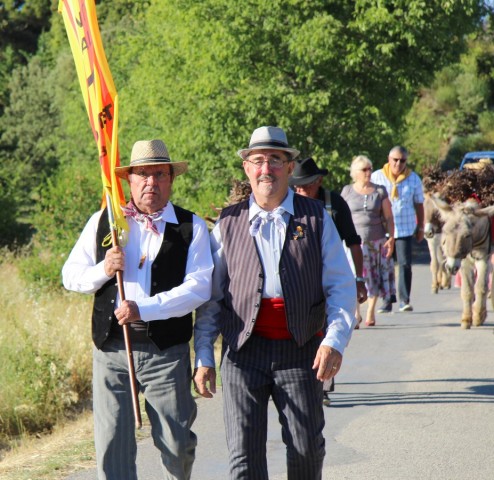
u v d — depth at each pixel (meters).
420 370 10.27
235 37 24.33
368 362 10.79
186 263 5.34
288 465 5.14
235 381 5.16
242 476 5.05
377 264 12.88
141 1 36.41
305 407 5.09
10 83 60.00
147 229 5.36
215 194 23.88
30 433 10.18
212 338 5.38
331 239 5.23
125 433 5.35
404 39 24.69
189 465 5.41
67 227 19.14
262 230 5.21
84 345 11.74
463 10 24.58
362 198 12.60
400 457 7.16
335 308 5.16
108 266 5.21
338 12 24.39
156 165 5.38
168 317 5.18
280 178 5.22
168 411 5.28
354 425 8.12
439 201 12.16
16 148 56.84
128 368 5.25
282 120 24.88
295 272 5.13
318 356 5.01
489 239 12.31
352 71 25.08
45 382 10.52
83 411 10.65
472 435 7.72
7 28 73.50
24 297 16.88
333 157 24.81
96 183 19.55
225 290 5.29
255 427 5.12
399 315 14.33
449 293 17.12
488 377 9.83
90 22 5.58
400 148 14.35
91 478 6.80
